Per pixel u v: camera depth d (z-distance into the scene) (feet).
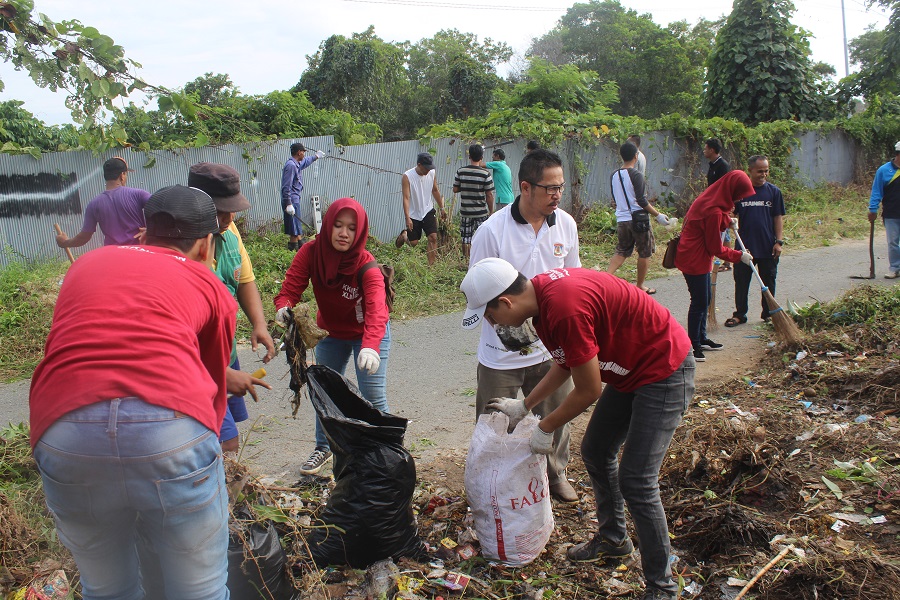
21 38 12.25
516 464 10.91
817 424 15.76
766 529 11.35
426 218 35.40
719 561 11.03
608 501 11.18
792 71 61.26
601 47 154.20
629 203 29.25
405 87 128.98
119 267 7.10
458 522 12.53
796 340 20.88
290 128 47.60
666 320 9.88
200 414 6.88
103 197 18.19
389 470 10.77
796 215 48.96
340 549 10.81
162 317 6.91
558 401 12.84
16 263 31.22
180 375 6.79
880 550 10.89
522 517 11.01
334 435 10.92
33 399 6.72
